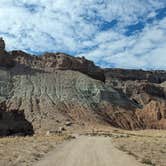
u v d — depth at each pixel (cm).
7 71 17575
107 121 15575
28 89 16188
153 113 18112
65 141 5553
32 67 19325
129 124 16375
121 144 4759
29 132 8481
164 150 3631
